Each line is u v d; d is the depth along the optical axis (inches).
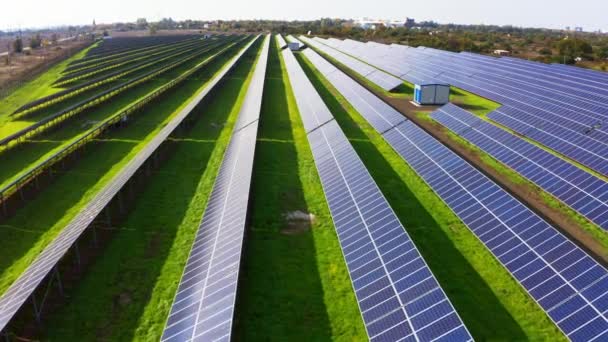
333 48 5890.8
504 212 1045.2
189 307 786.8
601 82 2564.0
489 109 2384.4
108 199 1132.5
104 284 917.2
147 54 5497.1
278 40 7849.4
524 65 3309.5
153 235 1106.1
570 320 733.3
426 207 1229.1
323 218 1181.1
